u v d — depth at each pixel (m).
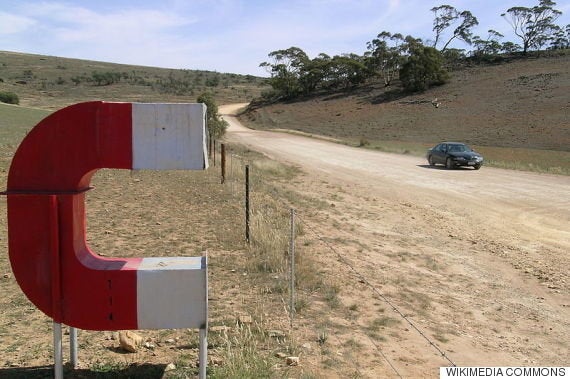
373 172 24.67
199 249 8.61
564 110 68.25
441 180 21.66
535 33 123.75
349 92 114.12
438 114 79.38
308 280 7.20
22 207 3.57
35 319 5.48
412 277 8.42
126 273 3.65
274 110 108.19
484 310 7.21
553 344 6.15
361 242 10.50
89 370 4.25
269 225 9.47
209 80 171.12
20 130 37.31
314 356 4.84
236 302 6.21
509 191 18.62
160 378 4.12
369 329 5.83
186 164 3.58
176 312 3.70
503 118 69.62
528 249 10.81
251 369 4.18
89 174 3.70
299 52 124.62
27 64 168.88
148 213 11.64
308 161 30.64
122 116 3.55
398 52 117.19
